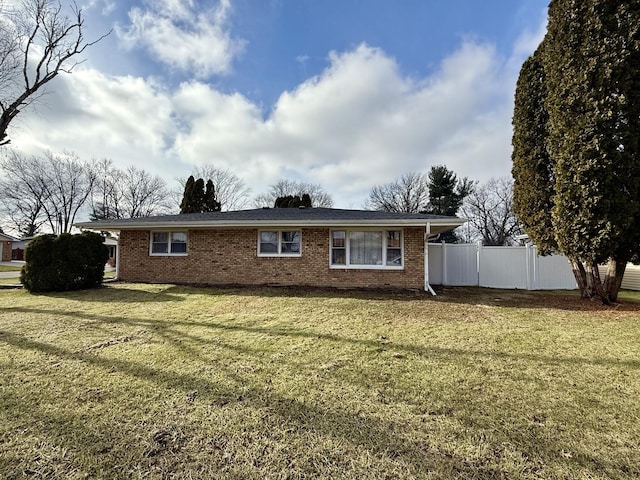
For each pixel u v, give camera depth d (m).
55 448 2.26
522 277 11.99
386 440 2.38
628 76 6.68
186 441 2.36
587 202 6.96
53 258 9.88
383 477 2.00
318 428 2.53
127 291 9.82
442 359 4.07
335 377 3.50
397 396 3.07
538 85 8.77
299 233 11.18
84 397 3.01
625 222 6.71
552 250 8.77
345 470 2.06
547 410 2.81
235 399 2.99
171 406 2.86
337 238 11.03
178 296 8.91
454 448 2.29
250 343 4.71
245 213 13.13
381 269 10.70
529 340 4.89
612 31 6.80
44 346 4.54
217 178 37.38
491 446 2.31
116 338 4.94
